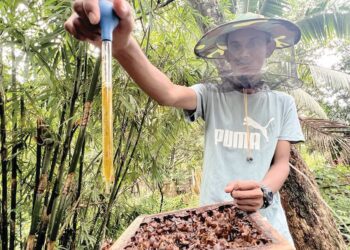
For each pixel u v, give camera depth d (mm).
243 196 998
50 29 1473
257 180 1225
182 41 1888
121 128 1999
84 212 2053
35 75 1394
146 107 1902
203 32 2301
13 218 1686
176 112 2199
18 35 1258
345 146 2730
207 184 1275
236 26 1182
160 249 801
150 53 1916
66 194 1314
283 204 2438
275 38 1307
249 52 1223
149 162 2455
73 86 1471
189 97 1282
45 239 1553
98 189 2141
